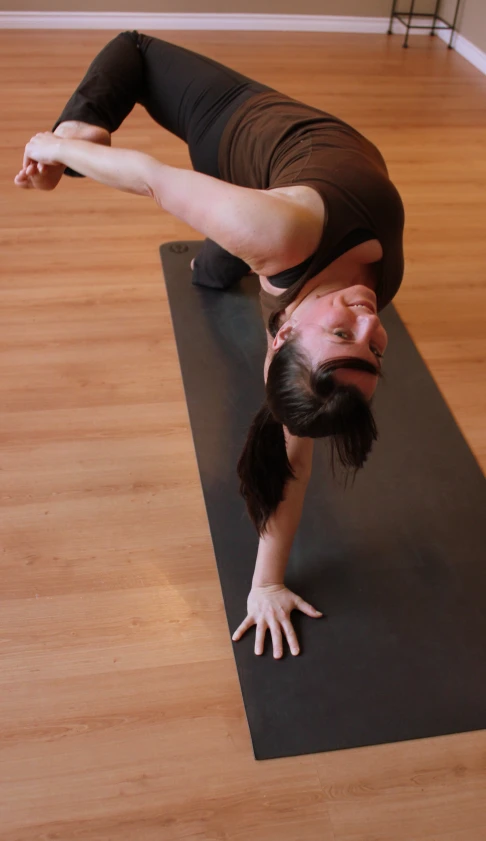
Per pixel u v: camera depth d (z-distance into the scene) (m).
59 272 2.82
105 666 1.67
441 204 3.36
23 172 1.86
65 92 4.15
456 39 5.14
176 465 2.12
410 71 4.79
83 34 4.96
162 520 1.97
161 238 3.05
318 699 1.63
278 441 1.55
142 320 2.62
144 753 1.53
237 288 2.77
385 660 1.70
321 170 1.46
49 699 1.60
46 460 2.11
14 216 3.12
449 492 2.09
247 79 1.95
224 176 1.93
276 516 1.67
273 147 1.68
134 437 2.19
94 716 1.58
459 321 2.71
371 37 5.27
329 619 1.78
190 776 1.50
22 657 1.67
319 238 1.38
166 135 3.80
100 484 2.05
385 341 1.33
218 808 1.46
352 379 1.25
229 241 1.38
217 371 2.41
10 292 2.70
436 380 2.46
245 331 2.58
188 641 1.72
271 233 1.33
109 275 2.82
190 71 1.98
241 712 1.60
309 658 1.70
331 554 1.91
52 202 3.22
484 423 2.32
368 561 1.90
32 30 4.97
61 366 2.40
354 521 2.00
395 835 1.43
